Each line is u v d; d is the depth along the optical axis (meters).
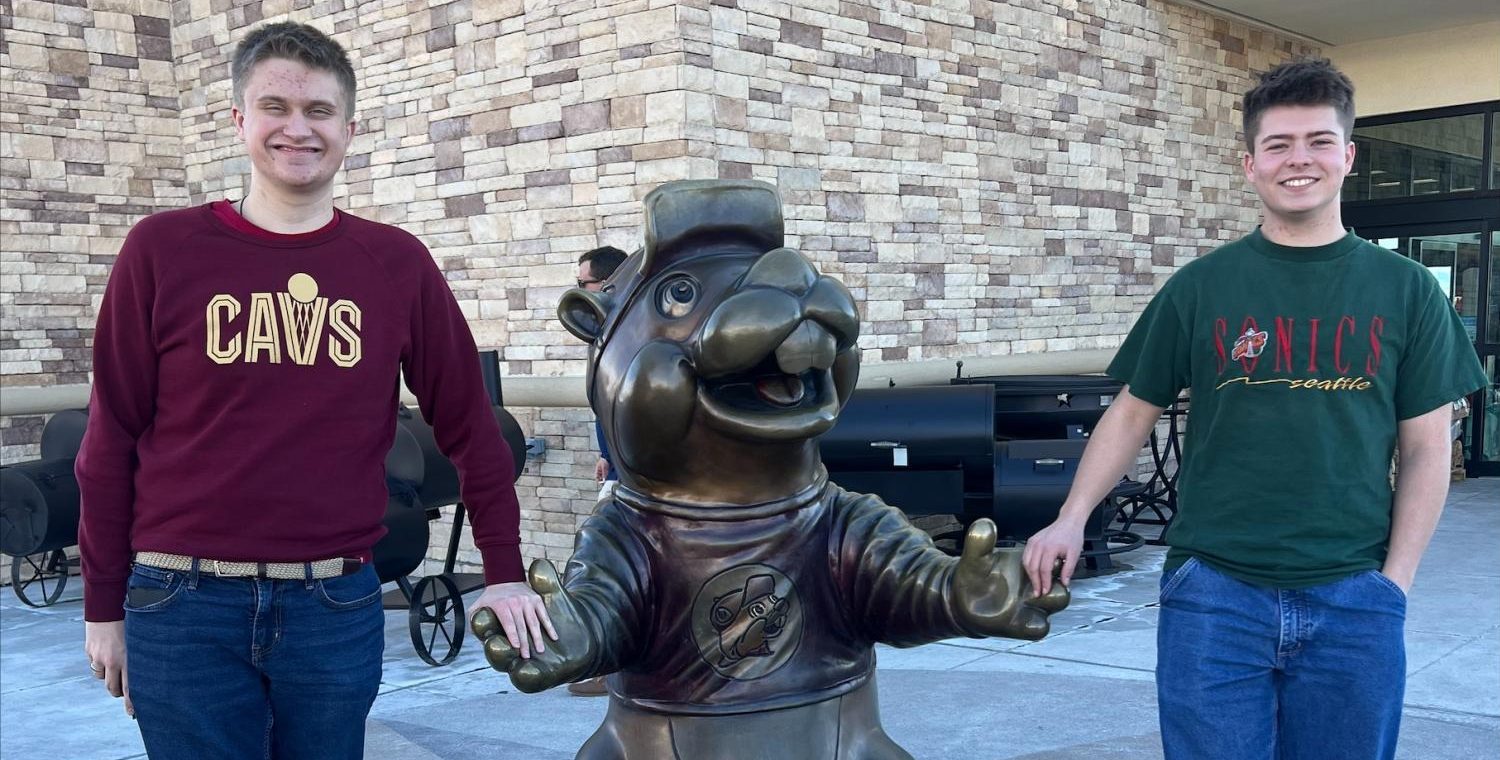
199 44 8.76
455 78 7.39
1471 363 2.59
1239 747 2.62
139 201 8.88
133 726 5.19
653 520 2.30
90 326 8.72
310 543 2.40
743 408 2.16
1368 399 2.56
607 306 2.35
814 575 2.32
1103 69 8.96
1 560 8.65
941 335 7.91
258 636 2.39
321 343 2.42
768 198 2.34
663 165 6.50
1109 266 9.16
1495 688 5.00
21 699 5.64
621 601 2.22
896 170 7.56
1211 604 2.64
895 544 2.29
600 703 5.26
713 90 6.55
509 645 1.98
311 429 2.40
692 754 2.26
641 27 6.51
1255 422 2.60
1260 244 2.66
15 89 8.30
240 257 2.39
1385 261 2.57
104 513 2.41
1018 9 8.28
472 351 2.69
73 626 7.20
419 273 2.59
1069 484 6.82
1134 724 4.70
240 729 2.46
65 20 8.48
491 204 7.30
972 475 6.98
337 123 2.48
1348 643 2.56
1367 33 10.70
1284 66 2.62
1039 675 5.41
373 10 7.75
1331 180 2.56
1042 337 8.66
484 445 2.66
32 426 8.49
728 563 2.26
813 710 2.29
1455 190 10.73
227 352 2.35
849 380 2.36
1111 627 6.19
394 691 5.52
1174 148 9.64
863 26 7.30
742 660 2.26
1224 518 2.64
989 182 8.17
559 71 6.89
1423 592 6.66
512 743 4.72
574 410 7.27
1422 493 2.57
